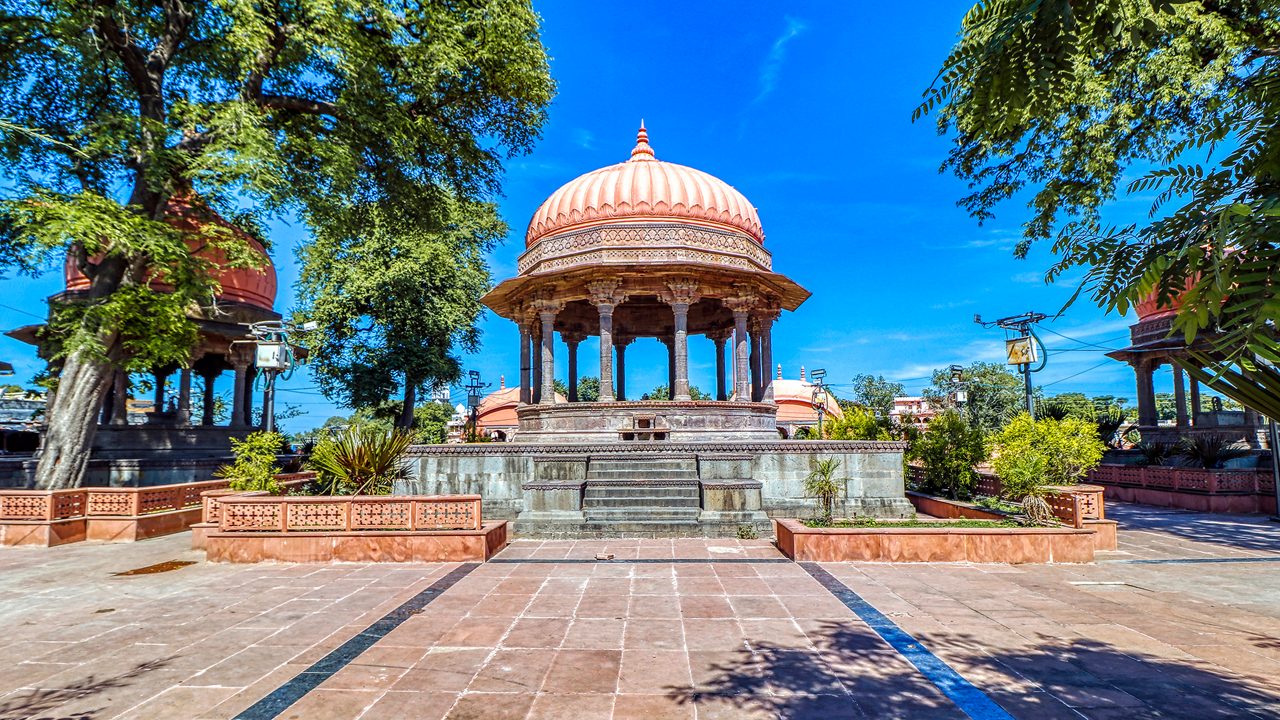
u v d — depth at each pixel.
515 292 21.25
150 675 5.79
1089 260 2.86
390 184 19.69
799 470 15.13
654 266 18.88
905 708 4.92
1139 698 5.06
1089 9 3.00
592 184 20.95
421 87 17.61
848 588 8.77
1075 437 13.66
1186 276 2.42
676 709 4.95
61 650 6.50
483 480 15.12
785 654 6.14
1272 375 1.99
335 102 16.89
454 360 30.73
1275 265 2.01
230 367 27.80
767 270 21.27
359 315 28.00
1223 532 13.77
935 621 7.19
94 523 13.39
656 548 11.86
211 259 21.39
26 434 28.45
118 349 15.06
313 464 14.12
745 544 12.23
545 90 20.70
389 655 6.24
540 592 8.67
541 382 20.25
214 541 10.96
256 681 5.62
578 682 5.51
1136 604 7.89
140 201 15.16
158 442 21.61
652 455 15.33
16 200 12.87
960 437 15.84
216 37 15.35
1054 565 10.27
